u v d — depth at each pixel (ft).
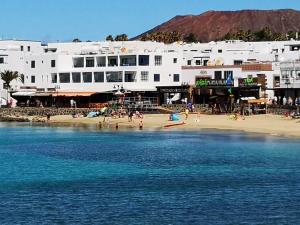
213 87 508.94
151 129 407.85
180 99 552.41
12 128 446.60
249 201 171.83
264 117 437.58
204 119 442.09
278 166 231.91
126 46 643.04
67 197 179.52
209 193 183.32
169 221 152.05
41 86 603.26
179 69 567.59
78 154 280.51
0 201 174.50
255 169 225.76
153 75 563.07
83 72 580.71
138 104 507.30
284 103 495.00
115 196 180.24
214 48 622.54
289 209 162.30
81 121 483.51
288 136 338.13
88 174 220.64
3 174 223.10
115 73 569.23
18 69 615.98
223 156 263.08
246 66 535.60
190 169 229.04
